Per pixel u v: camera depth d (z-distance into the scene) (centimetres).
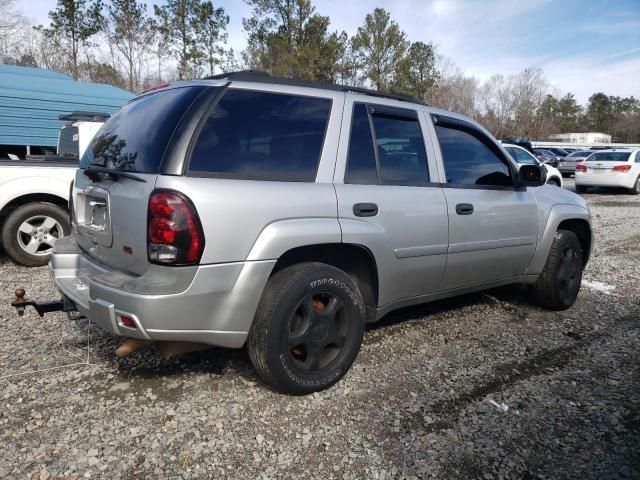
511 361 377
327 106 333
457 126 414
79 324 429
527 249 454
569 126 9162
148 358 365
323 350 329
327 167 321
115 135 327
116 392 318
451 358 379
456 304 508
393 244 347
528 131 7194
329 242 309
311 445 270
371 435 280
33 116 1120
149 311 260
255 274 281
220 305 277
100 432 276
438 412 304
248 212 279
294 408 304
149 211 262
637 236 945
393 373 353
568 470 254
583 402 319
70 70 3325
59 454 258
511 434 284
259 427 284
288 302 296
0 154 1114
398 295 370
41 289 536
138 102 341
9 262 669
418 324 448
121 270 294
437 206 375
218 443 269
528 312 490
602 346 409
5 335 404
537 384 342
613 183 1758
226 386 327
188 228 260
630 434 285
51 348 381
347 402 313
